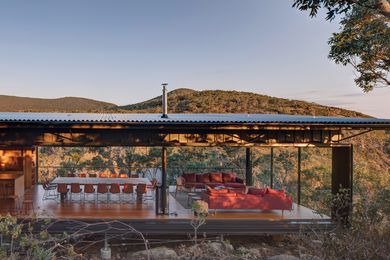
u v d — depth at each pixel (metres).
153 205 13.27
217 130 12.42
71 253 4.98
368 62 11.69
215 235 12.07
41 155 25.58
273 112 46.75
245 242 12.53
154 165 22.97
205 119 11.94
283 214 12.20
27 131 11.77
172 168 21.70
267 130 12.62
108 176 16.73
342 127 12.00
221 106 49.62
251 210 12.72
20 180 14.15
